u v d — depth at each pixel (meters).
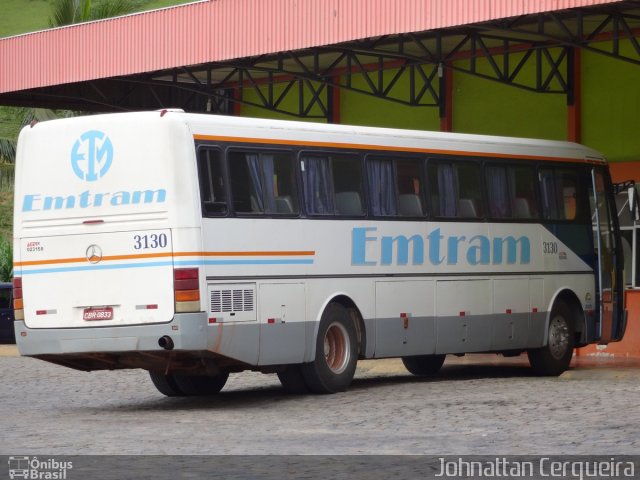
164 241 18.69
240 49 30.45
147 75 35.56
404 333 22.00
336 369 20.94
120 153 19.09
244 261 19.36
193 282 18.59
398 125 35.28
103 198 19.19
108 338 19.00
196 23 31.53
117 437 15.69
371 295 21.47
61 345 19.41
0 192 77.25
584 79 31.22
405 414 17.56
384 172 21.88
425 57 32.16
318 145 20.81
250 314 19.39
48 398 21.91
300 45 29.06
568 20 28.66
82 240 19.31
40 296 19.67
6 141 58.22
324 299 20.66
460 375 25.61
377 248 21.58
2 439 15.66
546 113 31.98
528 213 24.48
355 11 27.80
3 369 28.80
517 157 24.36
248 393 22.16
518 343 24.14
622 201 30.58
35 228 19.77
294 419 17.42
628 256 30.61
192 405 20.11
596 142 30.98
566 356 25.27
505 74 30.56
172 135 18.75
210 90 35.38
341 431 15.90
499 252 23.80
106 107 40.72
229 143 19.42
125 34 33.28
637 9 26.59
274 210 19.94
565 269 25.19
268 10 29.77
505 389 21.00
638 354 30.19
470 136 23.55
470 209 23.33
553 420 16.39
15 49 36.16
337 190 21.03
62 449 14.56
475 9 25.27
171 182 18.69
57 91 38.00
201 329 18.61
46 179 19.73
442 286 22.67
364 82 36.06
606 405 17.98
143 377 26.06
